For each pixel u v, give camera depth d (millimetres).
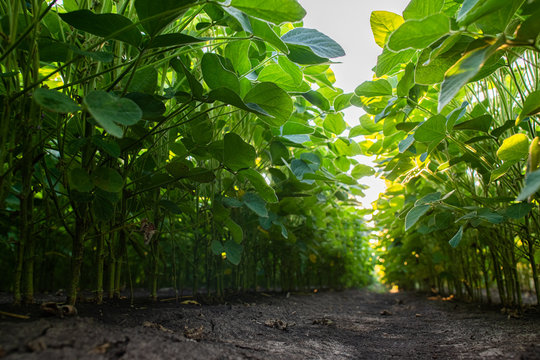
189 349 834
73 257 1088
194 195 1643
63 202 1838
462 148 1325
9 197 1703
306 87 1600
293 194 2012
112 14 829
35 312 928
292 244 2602
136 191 1204
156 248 1580
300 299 2541
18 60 1052
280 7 810
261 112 964
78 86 1187
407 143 1385
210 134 1198
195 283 1841
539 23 659
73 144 945
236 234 1481
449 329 1576
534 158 735
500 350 1052
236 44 1309
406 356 1179
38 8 902
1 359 604
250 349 1020
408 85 1411
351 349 1258
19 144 1077
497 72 1485
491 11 705
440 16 752
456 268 2621
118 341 768
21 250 982
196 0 812
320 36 1178
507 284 1834
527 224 1526
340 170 2348
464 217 1302
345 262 4098
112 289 1405
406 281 4410
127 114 714
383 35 1109
